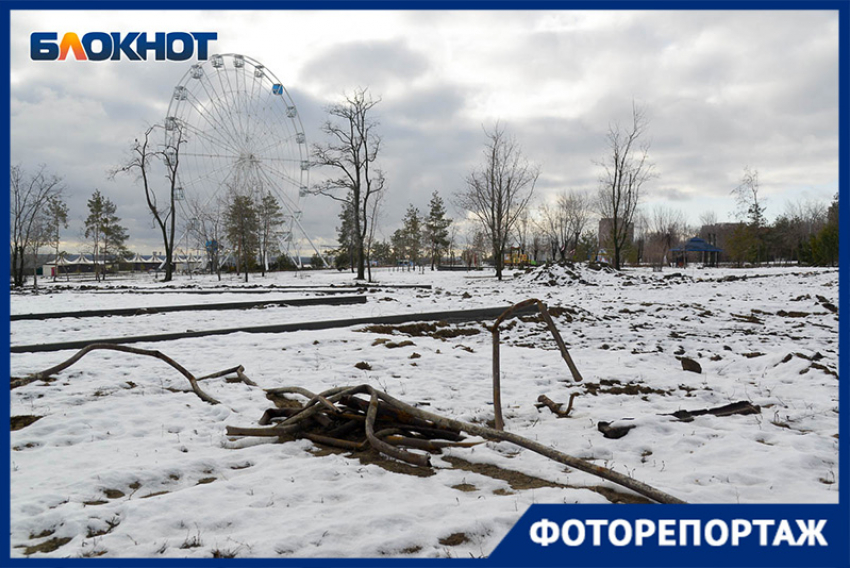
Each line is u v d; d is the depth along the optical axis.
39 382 7.84
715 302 20.38
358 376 8.66
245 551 3.54
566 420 6.55
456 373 8.95
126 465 5.02
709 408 6.77
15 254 36.81
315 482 4.65
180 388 7.86
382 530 3.81
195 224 55.84
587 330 13.97
